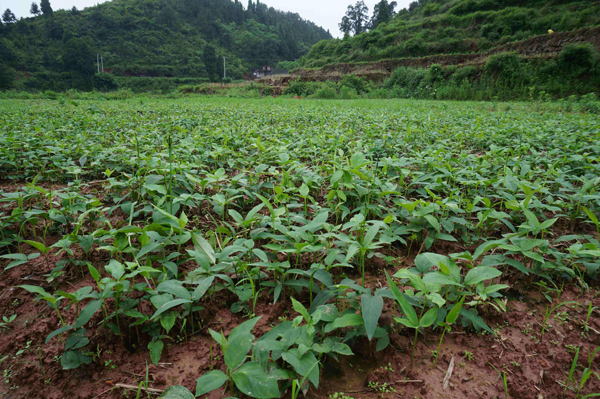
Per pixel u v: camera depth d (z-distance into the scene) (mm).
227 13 187625
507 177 3881
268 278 2508
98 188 4551
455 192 3709
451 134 8492
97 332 2021
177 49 133000
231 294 2410
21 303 2391
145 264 2375
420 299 2117
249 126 9062
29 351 1982
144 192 3537
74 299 1903
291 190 3551
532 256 2262
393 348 1992
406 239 3213
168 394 1541
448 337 2107
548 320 2256
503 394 1728
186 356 1952
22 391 1763
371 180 3443
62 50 104750
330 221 3584
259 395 1369
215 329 2133
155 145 6379
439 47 48031
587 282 2648
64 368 1794
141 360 1932
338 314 2018
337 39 75312
